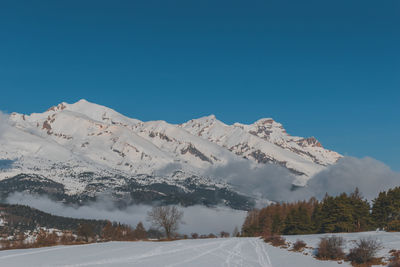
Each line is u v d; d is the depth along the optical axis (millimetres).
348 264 37062
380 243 44031
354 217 101312
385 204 104125
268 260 44312
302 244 52719
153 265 40250
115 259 45125
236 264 41312
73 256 48469
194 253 52344
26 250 59156
